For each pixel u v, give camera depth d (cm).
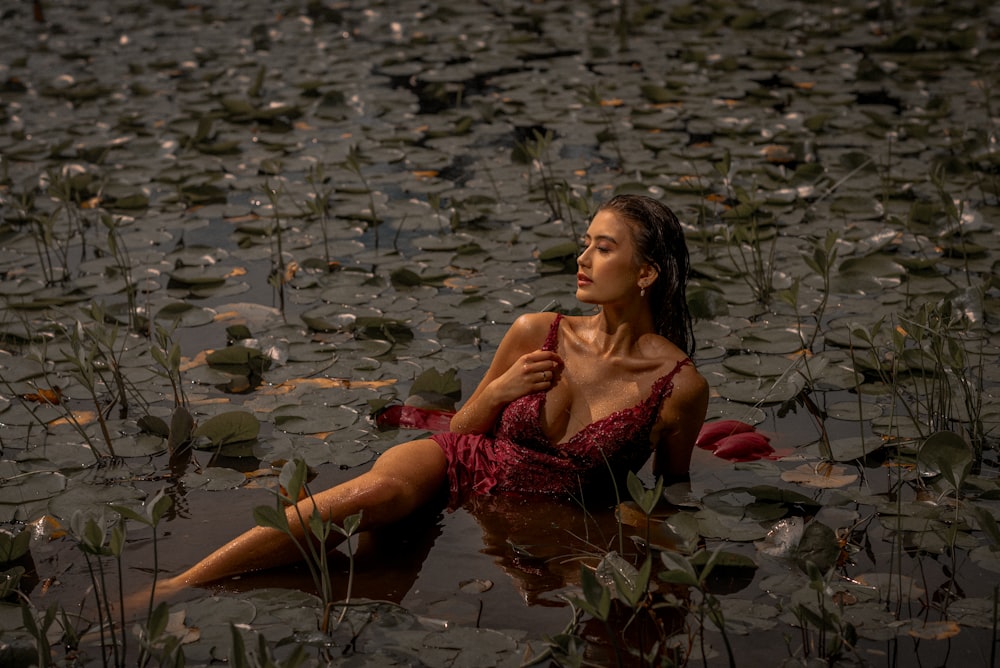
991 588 230
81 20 958
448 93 690
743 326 368
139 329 374
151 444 301
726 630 218
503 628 222
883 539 251
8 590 229
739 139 573
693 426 275
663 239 271
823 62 736
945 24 833
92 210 497
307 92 695
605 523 263
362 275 416
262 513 214
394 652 212
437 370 338
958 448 259
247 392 332
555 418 279
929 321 306
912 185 491
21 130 623
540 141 476
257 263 435
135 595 234
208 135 586
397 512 262
